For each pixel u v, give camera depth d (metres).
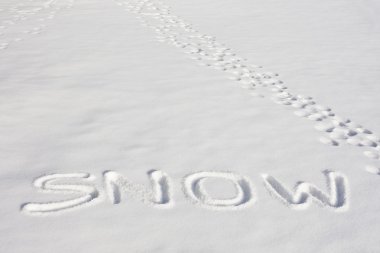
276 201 3.19
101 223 2.87
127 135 4.10
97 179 3.36
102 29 8.45
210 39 7.98
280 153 3.88
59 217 2.91
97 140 3.97
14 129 4.11
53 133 4.07
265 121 4.54
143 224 2.89
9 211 2.94
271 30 8.64
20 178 3.32
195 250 2.69
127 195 3.18
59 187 3.23
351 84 5.73
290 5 10.89
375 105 5.04
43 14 9.70
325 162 3.76
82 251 2.63
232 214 3.03
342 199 3.24
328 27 8.89
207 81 5.71
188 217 2.98
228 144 4.00
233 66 6.44
